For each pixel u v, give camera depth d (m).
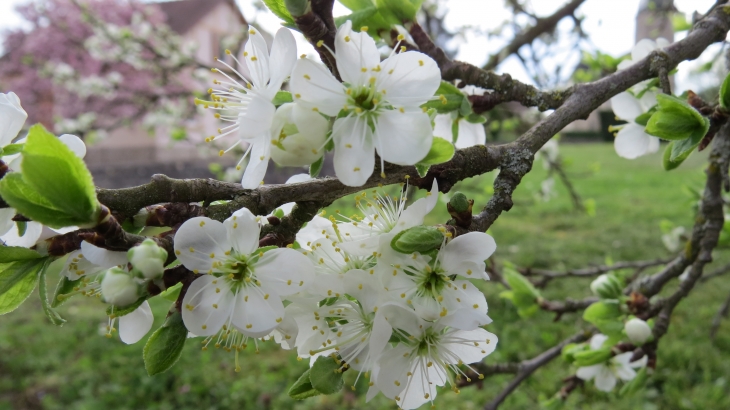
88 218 0.08
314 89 0.09
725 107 0.13
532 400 0.42
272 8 0.10
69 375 0.51
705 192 0.18
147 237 0.08
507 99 0.14
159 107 0.71
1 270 0.09
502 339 0.51
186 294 0.09
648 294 0.19
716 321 0.32
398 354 0.09
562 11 0.28
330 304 0.09
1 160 0.09
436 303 0.09
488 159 0.10
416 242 0.08
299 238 0.10
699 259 0.18
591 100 0.13
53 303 0.09
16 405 0.47
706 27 0.14
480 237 0.09
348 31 0.09
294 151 0.08
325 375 0.09
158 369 0.09
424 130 0.08
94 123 0.80
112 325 0.10
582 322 0.52
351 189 0.10
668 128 0.11
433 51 0.14
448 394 0.44
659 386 0.43
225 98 0.10
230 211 0.09
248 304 0.09
